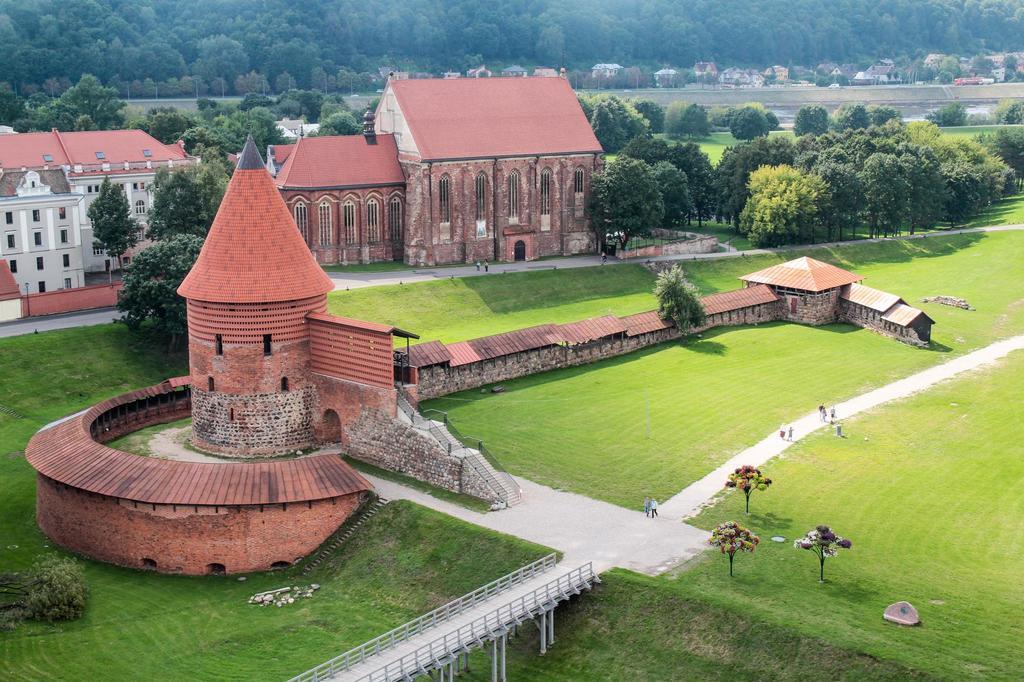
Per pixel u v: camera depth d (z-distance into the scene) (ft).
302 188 625.82
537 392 449.48
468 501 342.44
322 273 393.09
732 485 331.16
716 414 421.18
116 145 652.07
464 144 652.07
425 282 592.60
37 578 303.27
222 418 381.81
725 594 282.36
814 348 514.27
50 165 624.59
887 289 635.66
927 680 246.68
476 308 579.89
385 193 650.84
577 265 652.89
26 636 287.48
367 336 366.02
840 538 290.15
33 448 362.53
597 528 322.14
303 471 336.29
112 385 474.08
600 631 282.36
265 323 375.66
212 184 582.35
